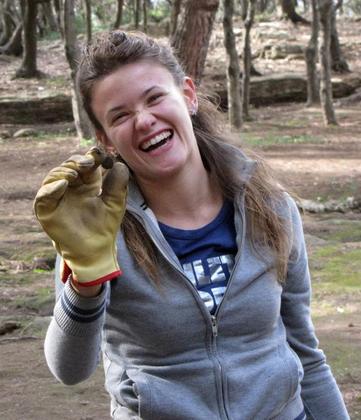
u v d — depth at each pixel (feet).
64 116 79.71
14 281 27.32
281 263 7.02
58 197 5.94
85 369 6.59
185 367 6.80
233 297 6.87
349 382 15.94
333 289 24.77
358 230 35.24
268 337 7.07
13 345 20.10
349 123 72.64
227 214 7.17
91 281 6.08
